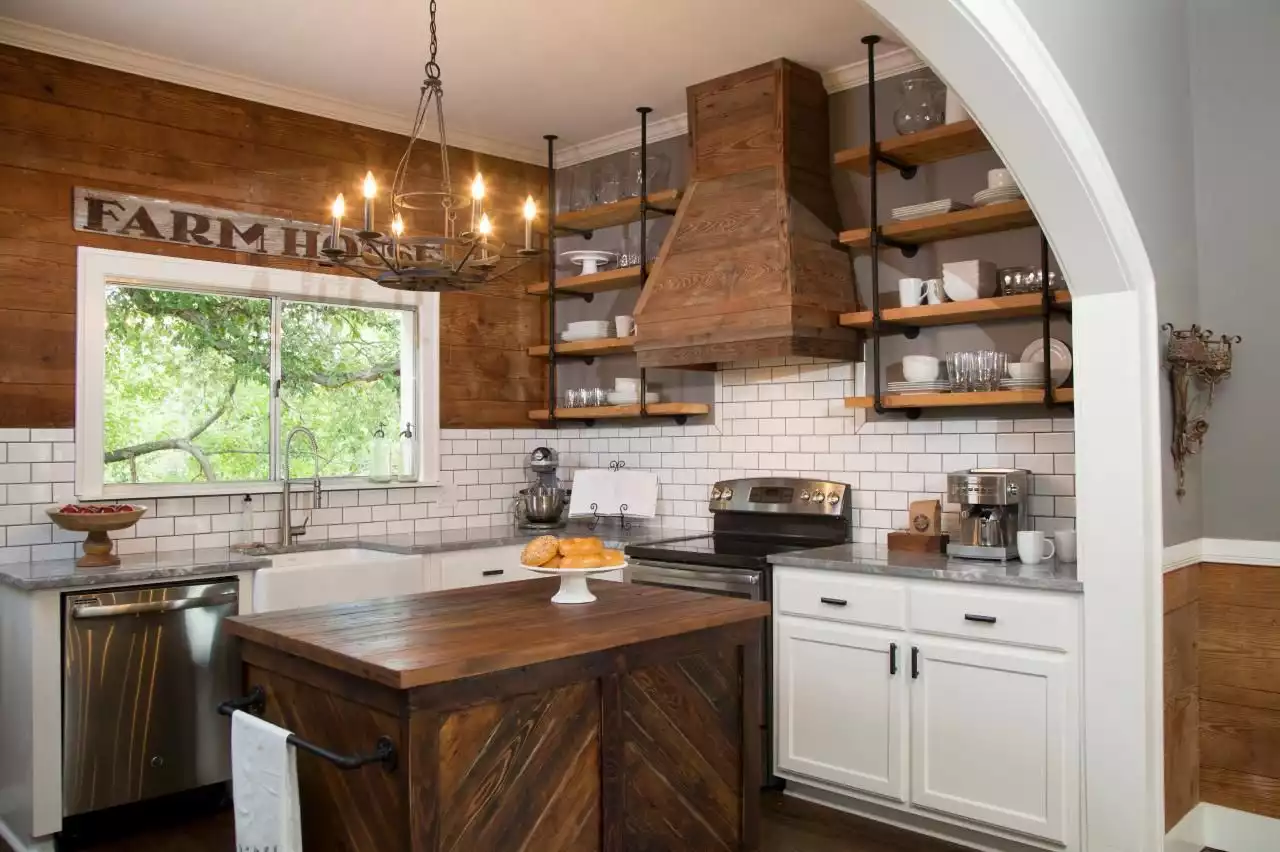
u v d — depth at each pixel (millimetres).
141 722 3746
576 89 4859
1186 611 3520
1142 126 3328
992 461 4137
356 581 4164
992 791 3445
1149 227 3326
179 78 4473
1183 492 3480
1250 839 3541
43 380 4074
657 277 4781
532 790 2424
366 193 2824
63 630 3602
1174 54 3635
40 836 3529
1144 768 3125
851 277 4543
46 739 3541
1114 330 3219
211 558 4160
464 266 2914
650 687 2709
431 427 5320
